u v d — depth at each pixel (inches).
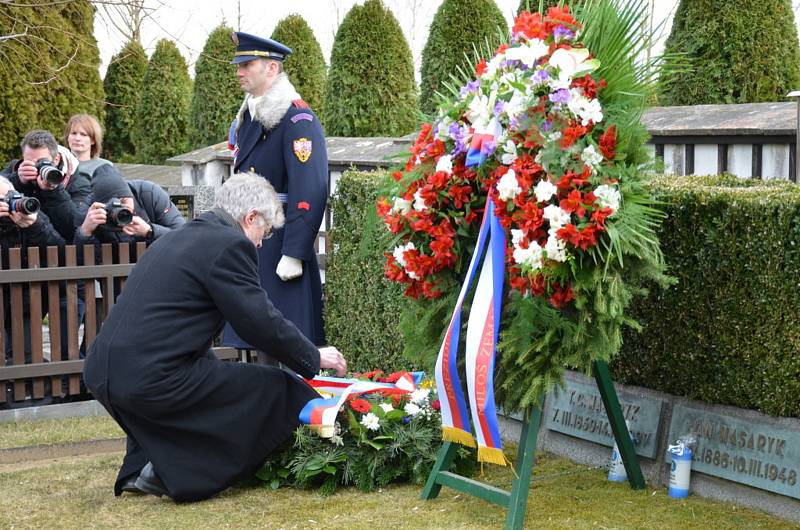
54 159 233.5
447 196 147.3
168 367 154.4
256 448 161.3
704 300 149.9
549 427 183.0
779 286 138.2
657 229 154.9
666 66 142.9
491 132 139.0
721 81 311.7
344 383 184.9
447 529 141.9
